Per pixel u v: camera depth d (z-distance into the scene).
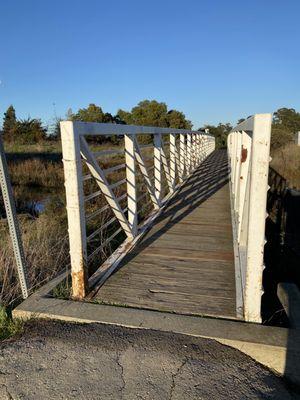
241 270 3.23
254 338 2.19
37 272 3.62
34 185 13.80
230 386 1.90
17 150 19.42
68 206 2.69
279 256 7.10
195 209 6.14
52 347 2.20
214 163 14.92
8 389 1.88
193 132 11.01
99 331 2.35
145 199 6.71
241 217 3.51
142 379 1.93
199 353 2.12
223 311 2.60
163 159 6.60
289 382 2.09
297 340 2.17
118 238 5.30
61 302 2.71
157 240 4.36
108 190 3.52
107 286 3.04
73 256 2.75
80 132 2.69
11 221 2.73
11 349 2.20
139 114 36.16
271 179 12.98
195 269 3.43
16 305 2.95
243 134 3.80
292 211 10.03
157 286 3.04
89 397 1.81
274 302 3.92
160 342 2.22
